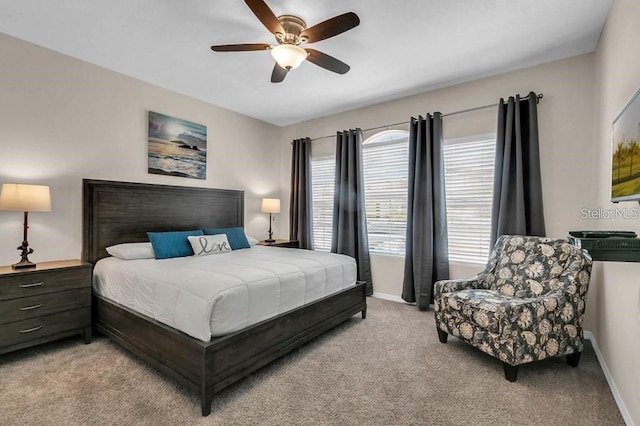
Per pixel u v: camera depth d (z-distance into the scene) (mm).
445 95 3738
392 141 4180
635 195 1567
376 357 2498
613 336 2104
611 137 2141
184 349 1914
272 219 5258
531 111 3092
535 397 1971
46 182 2910
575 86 2975
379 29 2533
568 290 2297
